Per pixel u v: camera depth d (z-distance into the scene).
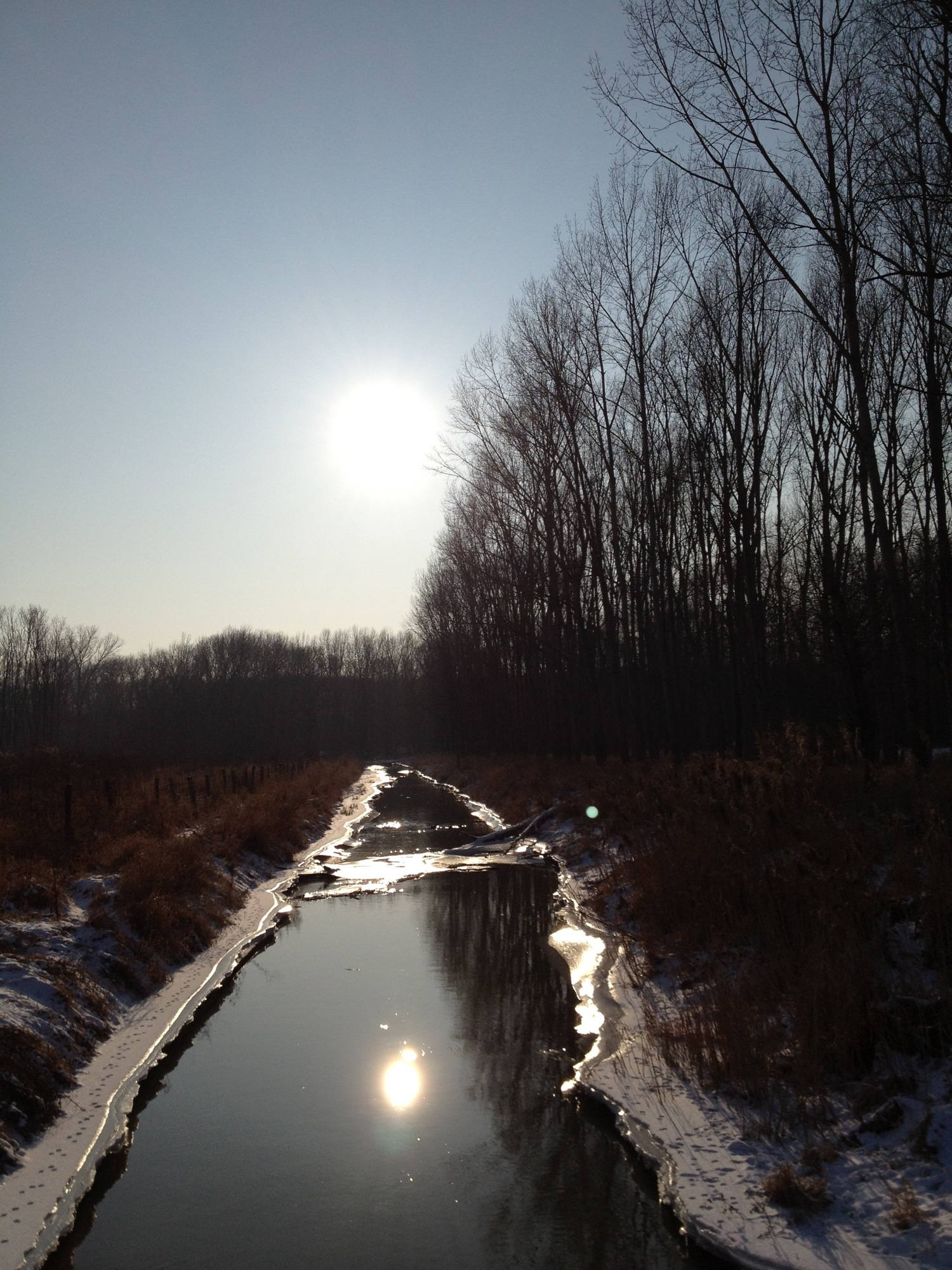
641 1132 7.84
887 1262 5.48
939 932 8.52
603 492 33.41
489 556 43.28
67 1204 6.78
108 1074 9.12
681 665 35.12
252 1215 7.00
